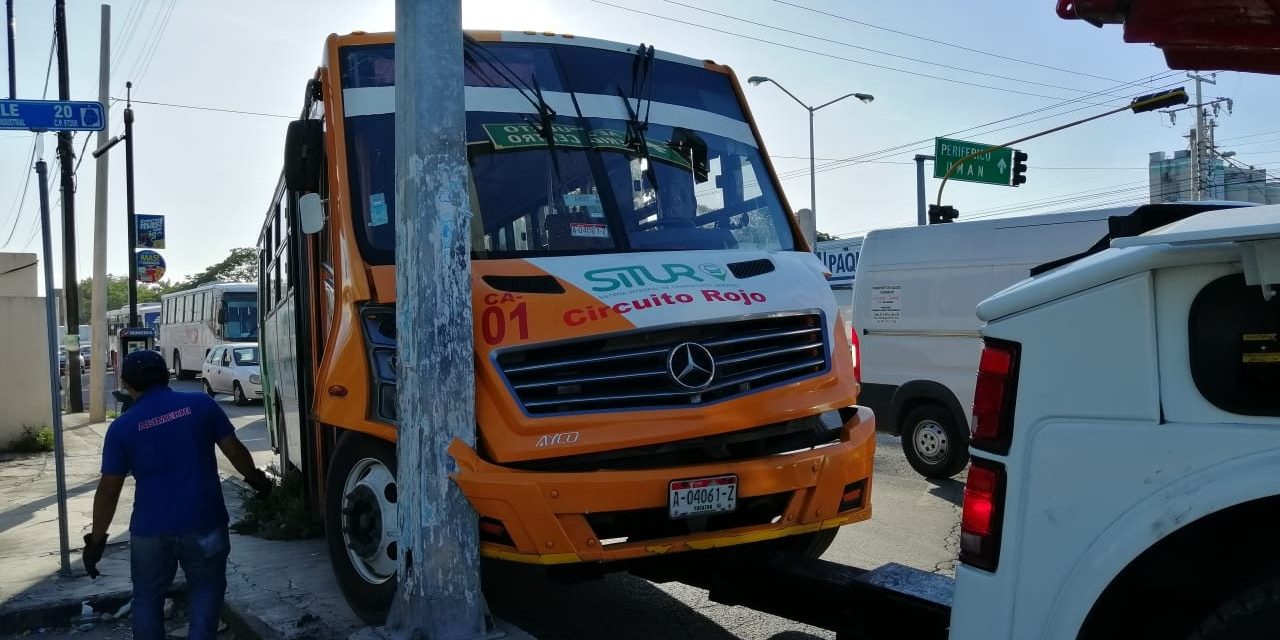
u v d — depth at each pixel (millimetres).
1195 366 2566
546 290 4766
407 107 4449
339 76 5707
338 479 5566
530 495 4234
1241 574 2607
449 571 4352
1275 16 2932
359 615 5391
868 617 3953
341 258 5469
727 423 4559
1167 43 3162
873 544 7609
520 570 6711
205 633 5055
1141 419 2623
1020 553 2785
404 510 4445
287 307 9492
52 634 6324
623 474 4324
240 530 8773
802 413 4766
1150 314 2631
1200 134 35094
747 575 4543
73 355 24594
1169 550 2607
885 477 10633
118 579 7137
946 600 3689
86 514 10227
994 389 2881
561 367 4512
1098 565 2633
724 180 6090
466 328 4434
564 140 5656
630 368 4590
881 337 10930
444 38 4461
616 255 5219
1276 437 2432
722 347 4738
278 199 10195
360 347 5195
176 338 45906
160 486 5047
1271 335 2480
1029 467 2789
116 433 5074
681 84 6340
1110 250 2918
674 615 5902
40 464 14930
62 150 23703
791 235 6164
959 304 10180
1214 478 2486
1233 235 2422
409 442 4410
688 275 5012
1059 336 2766
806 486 4660
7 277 16938
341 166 5477
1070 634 2678
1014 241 9859
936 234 10539
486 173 5367
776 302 4988
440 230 4395
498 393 4453
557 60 6000
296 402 8727
